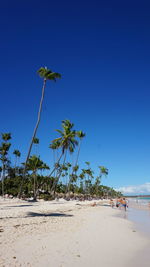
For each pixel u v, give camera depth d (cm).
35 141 7600
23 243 855
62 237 1014
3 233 998
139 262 744
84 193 11594
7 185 6353
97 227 1421
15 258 683
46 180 7175
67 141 5016
